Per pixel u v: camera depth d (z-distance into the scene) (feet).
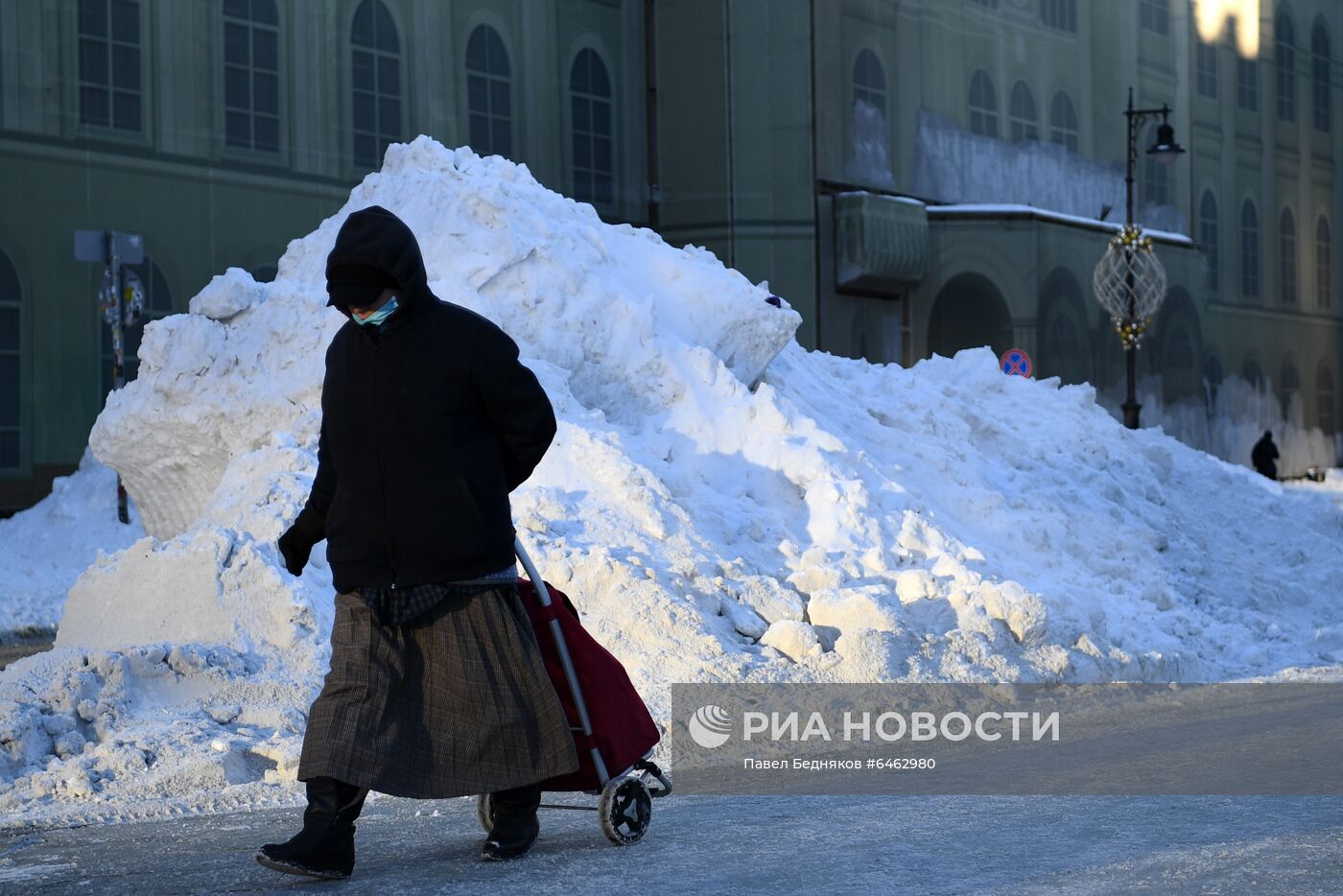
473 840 14.88
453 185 34.78
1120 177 144.25
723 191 111.75
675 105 112.88
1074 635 27.81
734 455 32.04
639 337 33.42
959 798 17.12
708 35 111.96
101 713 20.08
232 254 84.79
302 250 36.40
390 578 12.76
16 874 13.84
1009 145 131.54
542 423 13.16
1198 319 147.64
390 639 12.91
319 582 24.53
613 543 26.91
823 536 30.07
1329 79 182.60
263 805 17.62
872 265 114.52
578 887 12.50
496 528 13.02
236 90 85.25
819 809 16.52
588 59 108.27
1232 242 162.20
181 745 19.35
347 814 12.89
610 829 14.03
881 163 119.44
